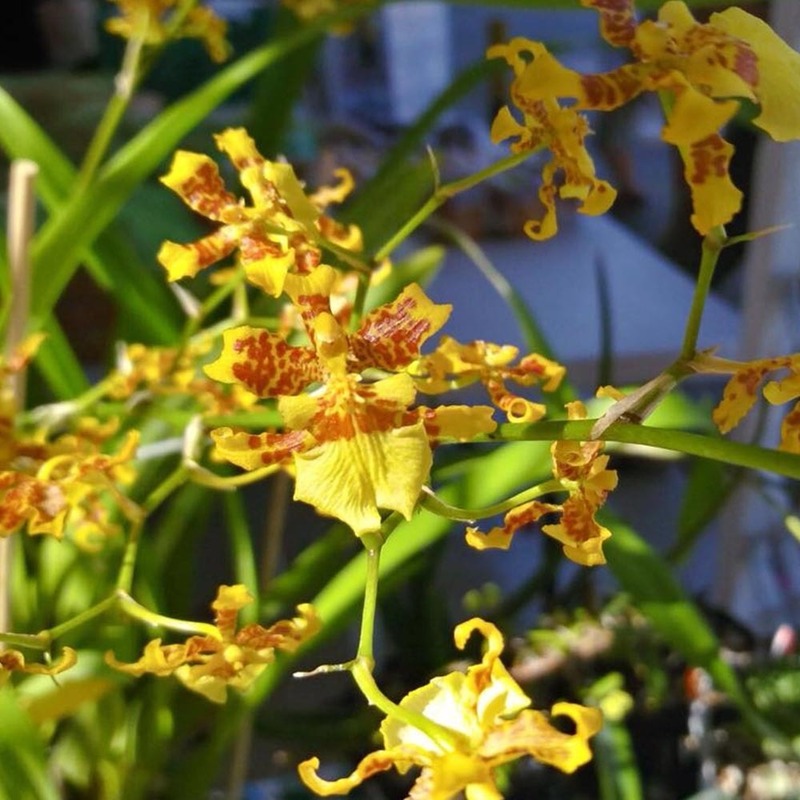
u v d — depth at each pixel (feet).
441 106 1.72
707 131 0.85
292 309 1.32
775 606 2.23
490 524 2.38
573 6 1.46
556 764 0.86
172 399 1.64
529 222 0.95
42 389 1.83
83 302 2.28
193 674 1.01
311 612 1.03
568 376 2.20
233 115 2.58
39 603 1.49
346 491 0.90
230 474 1.64
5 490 1.06
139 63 1.42
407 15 3.15
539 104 0.93
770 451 0.87
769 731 1.44
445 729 0.88
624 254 2.91
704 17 1.94
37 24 2.79
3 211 1.95
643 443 0.91
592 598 1.92
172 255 1.01
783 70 0.91
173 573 1.69
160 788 1.60
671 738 1.76
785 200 1.88
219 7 2.77
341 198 1.23
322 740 1.79
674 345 2.35
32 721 1.36
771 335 2.04
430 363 1.07
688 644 1.42
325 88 3.24
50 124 2.52
